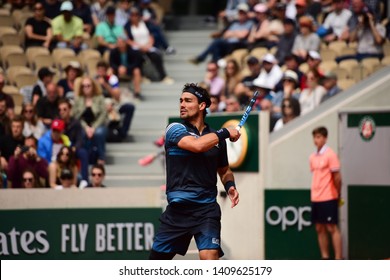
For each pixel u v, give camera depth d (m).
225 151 20.94
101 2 47.16
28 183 31.14
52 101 36.34
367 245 31.39
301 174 31.97
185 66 46.09
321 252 31.16
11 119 34.31
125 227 28.86
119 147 38.53
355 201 31.61
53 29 44.91
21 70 41.84
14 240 28.58
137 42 44.72
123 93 42.03
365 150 31.53
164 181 36.31
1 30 46.00
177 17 53.66
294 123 32.31
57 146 33.75
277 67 38.91
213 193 20.53
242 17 45.97
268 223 31.83
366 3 46.81
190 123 20.77
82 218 28.78
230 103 36.88
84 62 42.84
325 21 45.91
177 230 20.47
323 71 41.88
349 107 32.06
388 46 43.09
